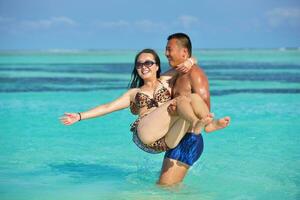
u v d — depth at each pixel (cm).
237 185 567
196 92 533
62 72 2750
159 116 529
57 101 1412
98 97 1508
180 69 542
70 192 546
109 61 4738
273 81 2009
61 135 913
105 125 1023
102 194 539
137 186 569
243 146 796
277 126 983
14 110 1240
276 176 604
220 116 1116
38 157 730
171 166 552
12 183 585
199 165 662
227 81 2027
